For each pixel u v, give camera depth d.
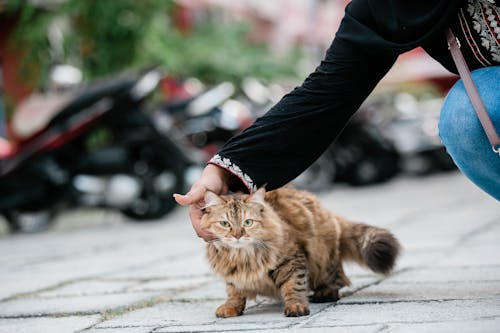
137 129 8.72
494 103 3.00
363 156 13.06
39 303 4.28
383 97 15.55
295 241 3.52
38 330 3.51
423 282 4.08
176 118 10.38
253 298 3.59
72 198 8.53
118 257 6.24
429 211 8.51
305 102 3.26
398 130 14.95
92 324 3.57
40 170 8.46
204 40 13.68
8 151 8.58
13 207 8.55
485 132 3.03
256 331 3.09
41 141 8.47
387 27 3.05
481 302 3.35
